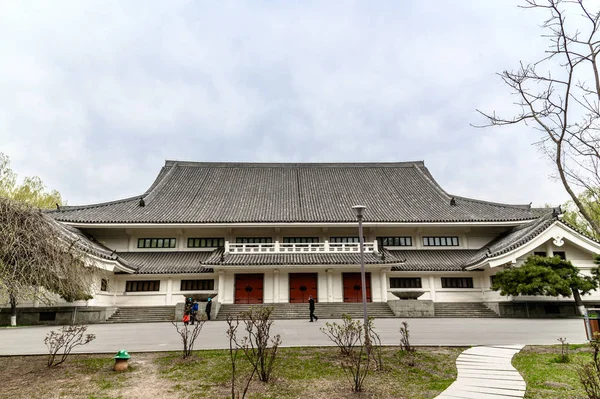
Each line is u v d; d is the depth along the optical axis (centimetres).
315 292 3145
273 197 3947
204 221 3269
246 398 784
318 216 3481
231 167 4641
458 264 3241
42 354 1217
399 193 4084
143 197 3741
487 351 1203
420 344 1348
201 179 4331
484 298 3173
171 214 3459
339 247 3281
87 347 1378
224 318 2659
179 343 1466
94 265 1176
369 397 786
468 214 3528
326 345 1336
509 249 2773
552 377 889
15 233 890
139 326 2267
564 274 2484
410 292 2962
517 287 2495
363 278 1252
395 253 3438
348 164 4734
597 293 2833
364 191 4144
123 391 831
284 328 1930
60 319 2544
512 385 841
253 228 3444
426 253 3447
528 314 2723
